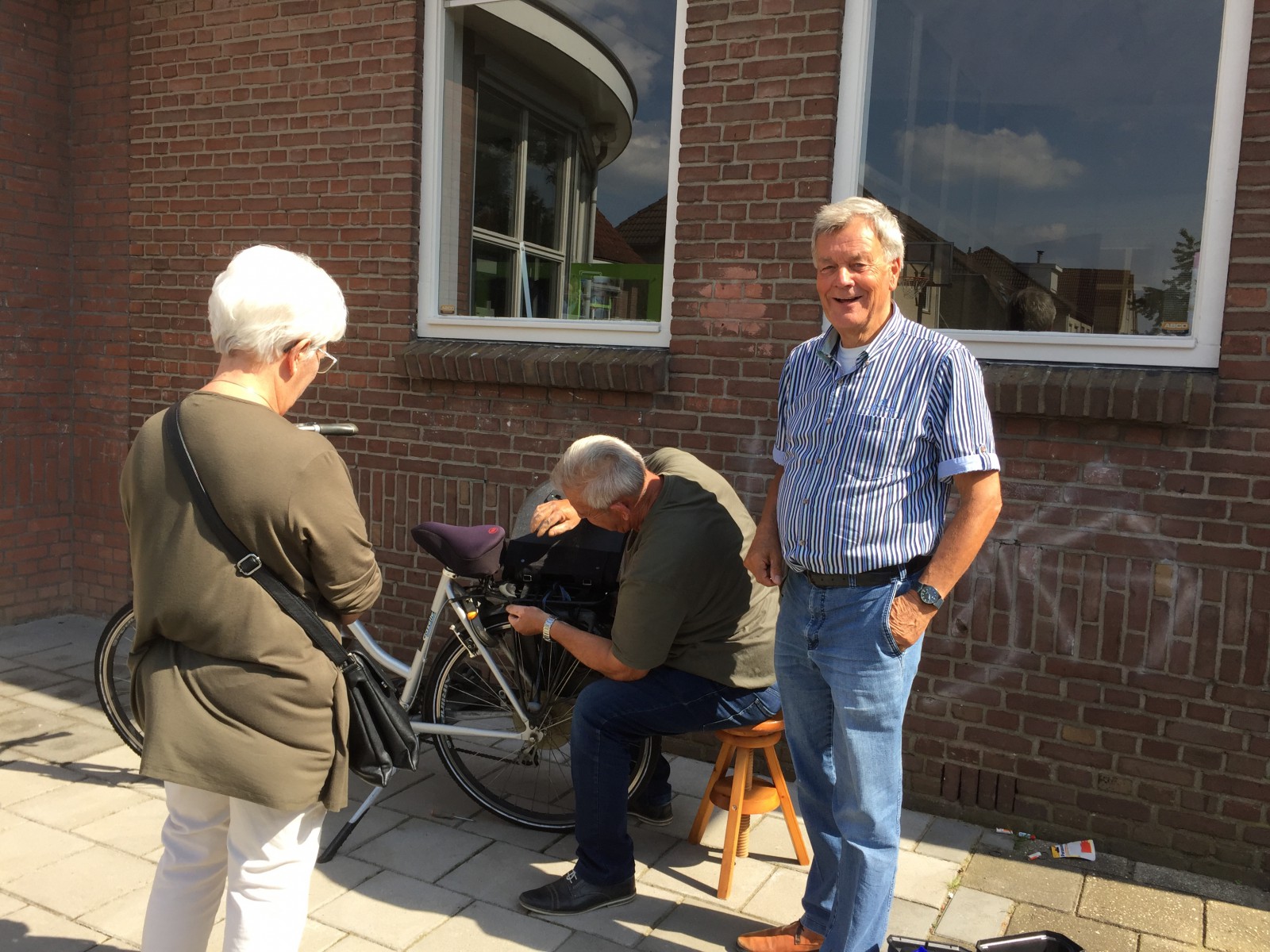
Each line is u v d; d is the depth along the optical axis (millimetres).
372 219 4477
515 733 3342
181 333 5012
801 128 3621
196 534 1802
